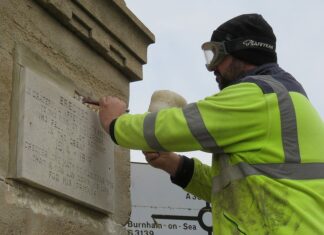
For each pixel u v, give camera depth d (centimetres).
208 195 335
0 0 306
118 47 395
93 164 351
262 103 262
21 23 318
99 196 353
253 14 296
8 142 295
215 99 270
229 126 262
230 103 265
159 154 337
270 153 257
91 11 366
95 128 359
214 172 277
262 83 268
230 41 291
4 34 304
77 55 361
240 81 276
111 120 315
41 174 303
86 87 364
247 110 261
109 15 385
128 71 407
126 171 398
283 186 250
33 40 324
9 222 284
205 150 272
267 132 261
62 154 323
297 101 266
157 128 279
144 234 899
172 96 341
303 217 243
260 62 289
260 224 251
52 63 336
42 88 316
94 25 371
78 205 339
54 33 343
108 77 391
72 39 359
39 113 310
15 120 299
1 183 285
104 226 362
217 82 302
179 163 336
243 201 258
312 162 257
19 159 292
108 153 370
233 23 293
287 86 270
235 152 264
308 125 263
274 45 295
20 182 296
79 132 342
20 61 310
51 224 312
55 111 323
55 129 321
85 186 339
